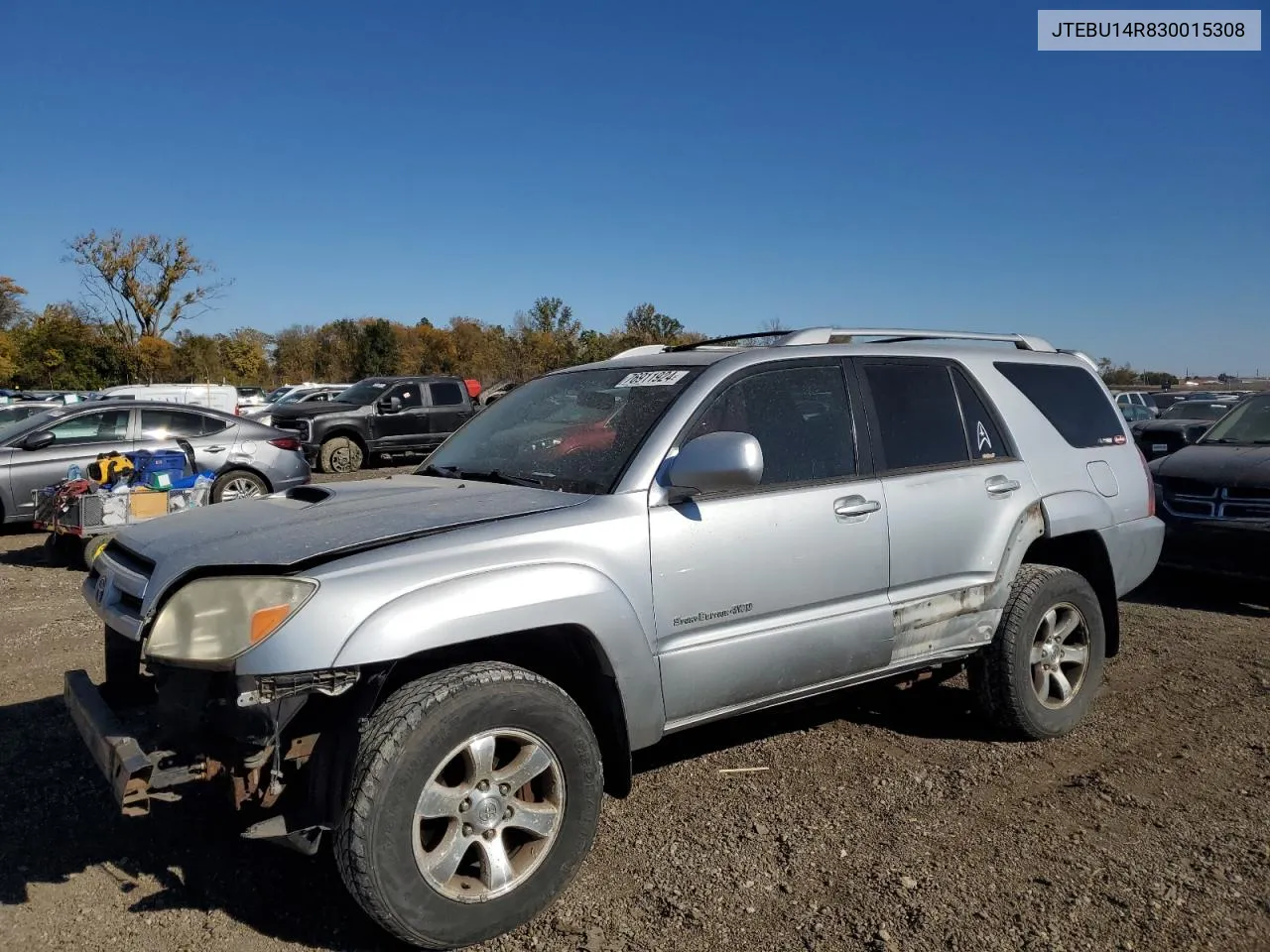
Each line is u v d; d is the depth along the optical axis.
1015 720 4.42
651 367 3.99
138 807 2.74
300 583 2.69
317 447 17.72
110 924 2.99
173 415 11.18
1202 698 5.14
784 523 3.60
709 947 2.88
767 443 3.72
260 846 3.50
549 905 3.09
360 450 18.27
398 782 2.67
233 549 2.89
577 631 3.11
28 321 60.19
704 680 3.41
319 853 3.45
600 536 3.17
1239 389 33.34
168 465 9.46
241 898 3.14
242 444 11.41
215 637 2.70
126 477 9.21
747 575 3.49
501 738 2.91
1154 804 3.84
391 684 2.95
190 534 3.16
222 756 2.82
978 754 4.37
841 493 3.80
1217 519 7.12
